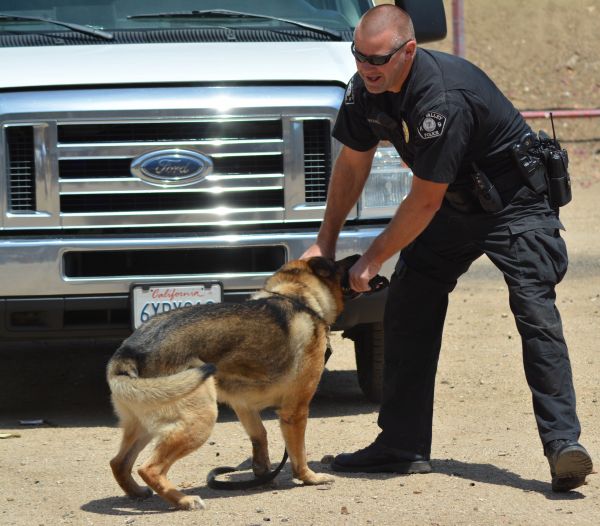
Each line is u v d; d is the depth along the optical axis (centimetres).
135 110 648
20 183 647
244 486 533
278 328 523
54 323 646
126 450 514
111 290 644
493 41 2167
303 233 661
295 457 540
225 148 657
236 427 677
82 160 650
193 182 654
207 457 605
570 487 513
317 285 551
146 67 665
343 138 553
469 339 920
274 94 660
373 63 484
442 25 746
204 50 698
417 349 556
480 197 513
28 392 786
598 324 950
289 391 533
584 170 1809
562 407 507
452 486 532
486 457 589
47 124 642
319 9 770
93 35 715
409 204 504
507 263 520
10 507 508
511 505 496
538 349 510
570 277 1152
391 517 480
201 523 478
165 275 652
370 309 660
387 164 680
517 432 644
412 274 550
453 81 496
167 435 486
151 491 525
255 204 664
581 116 1773
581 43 2166
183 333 500
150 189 652
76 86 649
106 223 650
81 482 550
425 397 561
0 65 665
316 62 682
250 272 661
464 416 687
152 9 745
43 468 577
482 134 508
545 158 522
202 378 470
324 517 483
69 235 648
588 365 814
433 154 489
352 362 878
